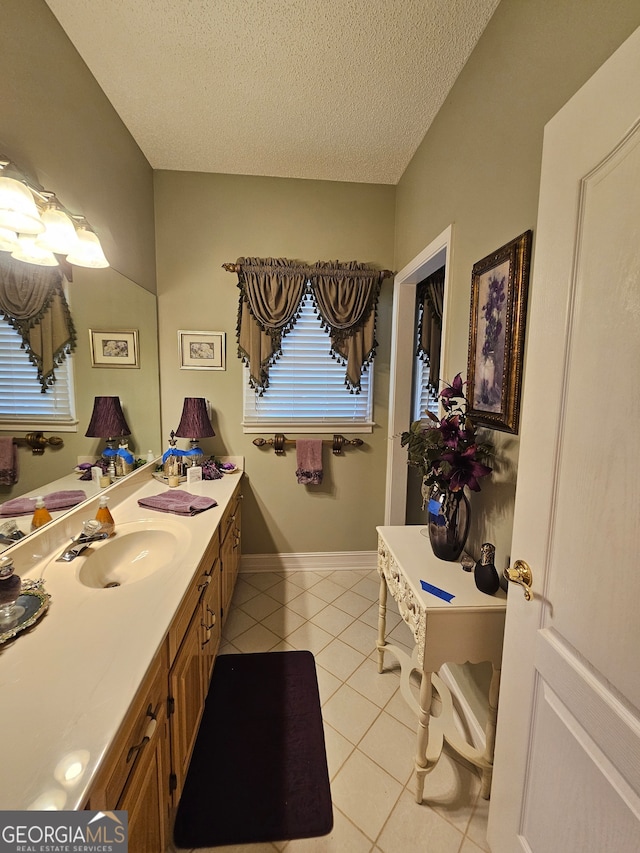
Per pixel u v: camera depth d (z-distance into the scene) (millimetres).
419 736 1174
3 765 565
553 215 797
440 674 1722
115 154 1778
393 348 2496
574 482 745
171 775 1005
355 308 2387
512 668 958
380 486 2684
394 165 2207
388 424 2617
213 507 1776
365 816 1158
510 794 952
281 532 2654
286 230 2398
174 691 1012
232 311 2424
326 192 2402
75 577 1123
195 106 1731
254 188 2355
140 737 783
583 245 719
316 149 2059
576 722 734
